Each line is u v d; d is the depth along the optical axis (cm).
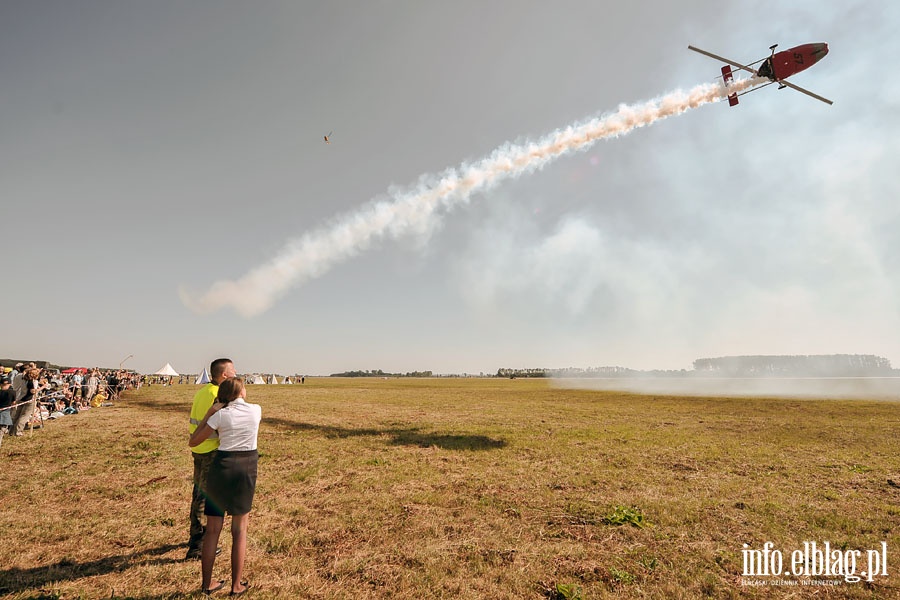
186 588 414
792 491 770
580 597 406
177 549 507
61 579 427
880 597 419
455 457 1053
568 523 608
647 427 1619
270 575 445
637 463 996
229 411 418
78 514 620
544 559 489
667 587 430
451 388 5309
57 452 1055
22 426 1276
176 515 621
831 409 2292
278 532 557
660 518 626
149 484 783
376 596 407
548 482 823
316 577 442
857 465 977
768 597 418
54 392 1864
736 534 571
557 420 1831
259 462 990
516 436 1383
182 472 869
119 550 501
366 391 4381
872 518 632
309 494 737
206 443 482
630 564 480
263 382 6662
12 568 448
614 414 2100
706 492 761
